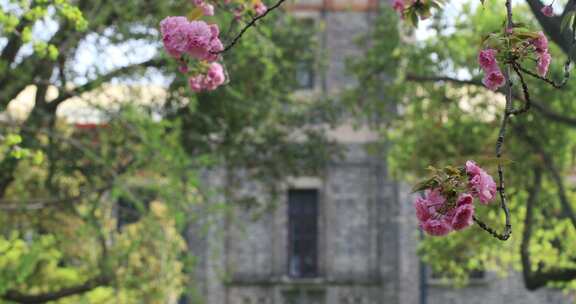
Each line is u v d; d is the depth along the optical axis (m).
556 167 22.86
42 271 21.80
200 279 34.56
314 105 28.64
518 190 21.53
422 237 34.25
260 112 25.61
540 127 21.47
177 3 20.88
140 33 20.19
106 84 20.94
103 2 20.25
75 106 22.05
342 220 35.41
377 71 23.77
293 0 20.33
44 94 20.47
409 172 24.61
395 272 35.09
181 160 20.42
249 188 34.62
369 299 35.12
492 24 21.64
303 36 26.92
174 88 22.72
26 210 20.70
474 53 22.14
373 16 36.00
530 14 21.61
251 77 24.19
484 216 21.55
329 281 35.06
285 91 26.80
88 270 22.03
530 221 20.44
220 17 17.78
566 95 21.06
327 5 35.94
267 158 28.02
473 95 22.05
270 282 34.91
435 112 23.06
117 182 19.45
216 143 26.28
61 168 21.50
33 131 19.42
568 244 22.22
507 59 7.45
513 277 35.34
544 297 35.28
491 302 35.22
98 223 21.45
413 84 23.56
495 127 21.89
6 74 18.55
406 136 24.09
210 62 9.69
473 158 7.20
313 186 35.44
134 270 22.69
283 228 35.25
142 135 19.78
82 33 19.16
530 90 20.84
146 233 21.88
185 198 20.91
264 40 19.47
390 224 35.28
